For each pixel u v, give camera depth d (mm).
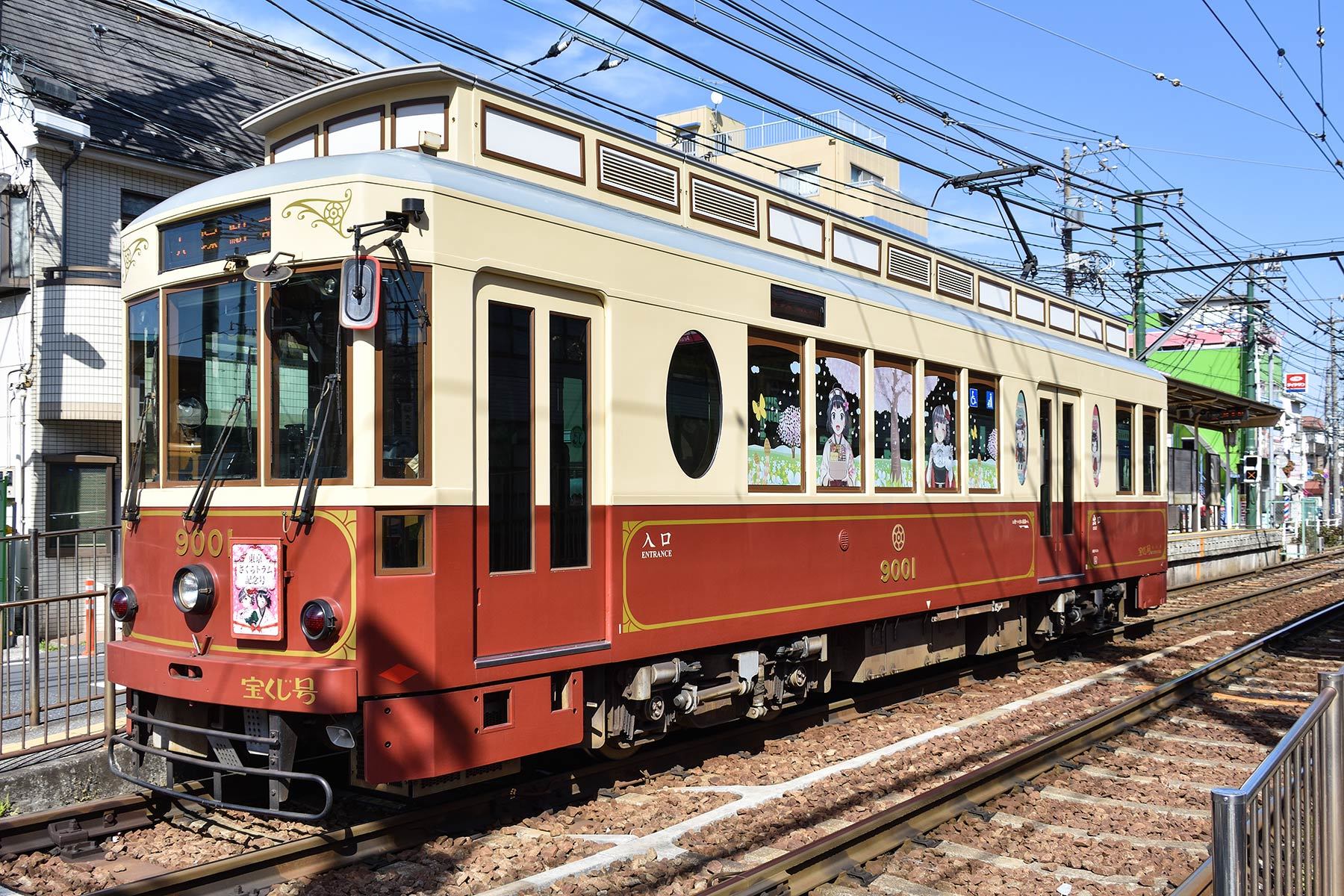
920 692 10312
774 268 7973
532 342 6125
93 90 13930
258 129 7320
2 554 12156
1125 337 15125
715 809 6418
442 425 5594
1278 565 30750
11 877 5266
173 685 5789
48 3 14672
